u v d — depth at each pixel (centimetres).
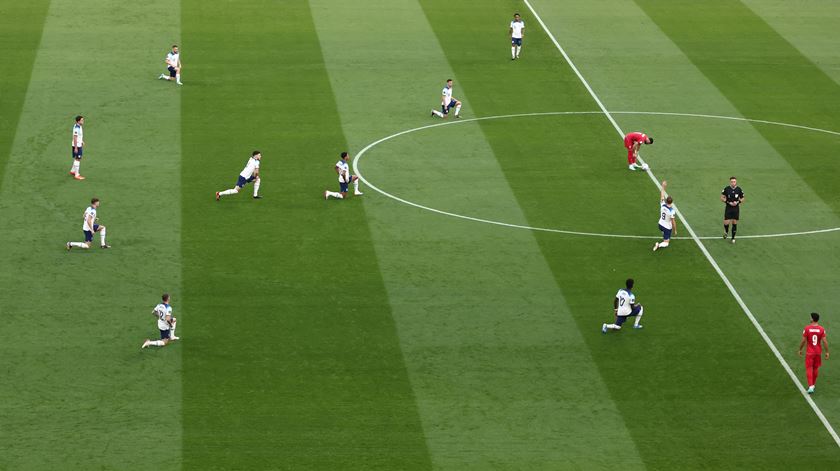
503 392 7169
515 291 8219
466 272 8438
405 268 8469
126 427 6750
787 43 13112
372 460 6550
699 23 13575
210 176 9800
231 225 9025
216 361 7369
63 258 8500
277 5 13562
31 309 7844
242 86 11588
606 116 11244
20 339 7512
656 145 10656
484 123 11006
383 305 8000
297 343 7569
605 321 7906
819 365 7206
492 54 12550
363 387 7169
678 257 8750
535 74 12119
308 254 8625
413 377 7275
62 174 9775
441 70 12119
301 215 9200
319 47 12525
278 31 12888
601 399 7131
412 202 9462
